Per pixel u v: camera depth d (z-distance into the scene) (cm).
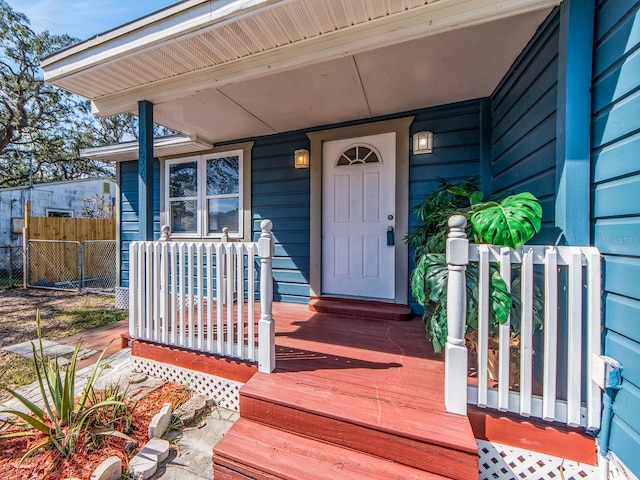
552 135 184
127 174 538
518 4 172
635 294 124
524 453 152
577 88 155
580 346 143
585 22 153
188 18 203
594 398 143
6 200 883
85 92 284
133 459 171
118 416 204
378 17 193
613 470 135
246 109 329
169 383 248
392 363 215
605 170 143
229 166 441
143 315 263
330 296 370
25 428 194
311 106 322
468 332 182
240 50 223
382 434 150
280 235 407
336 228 372
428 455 142
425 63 243
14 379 268
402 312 321
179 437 196
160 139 430
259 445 162
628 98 129
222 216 450
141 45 220
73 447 175
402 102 315
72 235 778
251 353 214
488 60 239
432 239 217
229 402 226
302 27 200
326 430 161
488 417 156
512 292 175
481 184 308
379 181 354
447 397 158
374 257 356
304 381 190
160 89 270
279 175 407
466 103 318
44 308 517
